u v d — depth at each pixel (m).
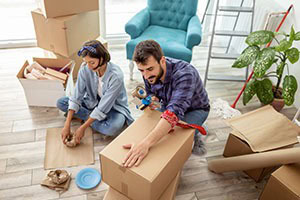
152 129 1.36
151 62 1.27
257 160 1.55
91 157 1.85
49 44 2.40
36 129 2.05
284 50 2.08
